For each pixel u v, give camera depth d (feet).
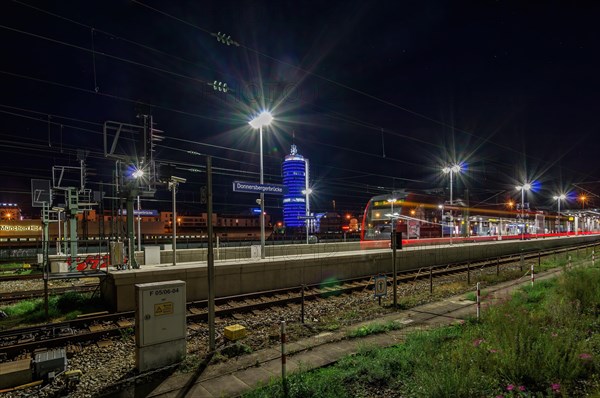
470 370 19.66
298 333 31.55
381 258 65.57
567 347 21.59
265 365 24.40
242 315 38.91
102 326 34.60
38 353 25.30
